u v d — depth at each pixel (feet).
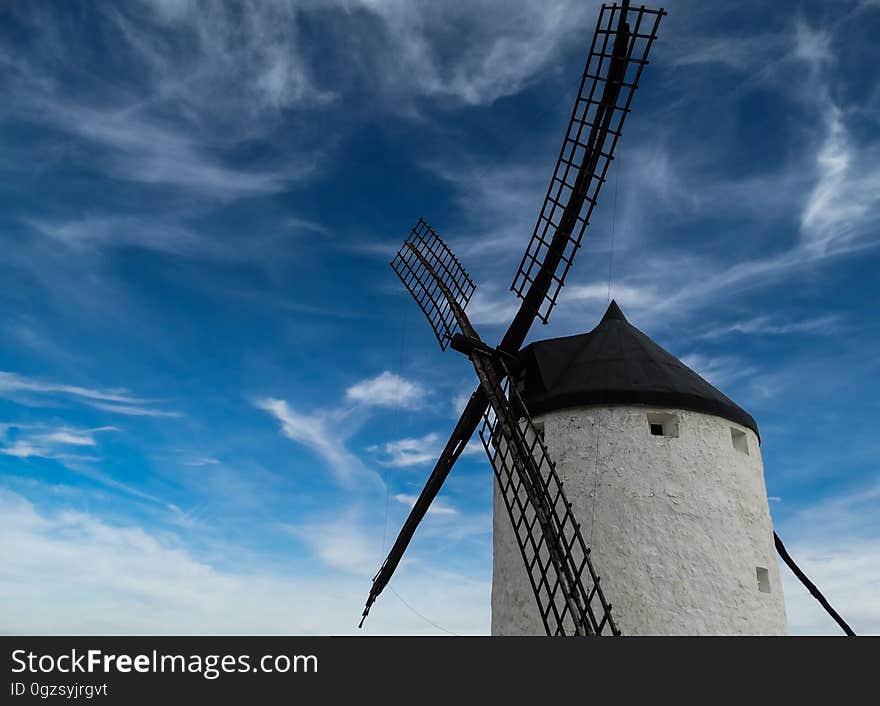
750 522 36.09
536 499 32.24
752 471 37.76
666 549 34.06
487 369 38.24
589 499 35.40
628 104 35.73
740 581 34.40
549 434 37.70
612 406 36.78
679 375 38.65
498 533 38.86
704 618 33.09
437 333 42.78
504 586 37.32
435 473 42.39
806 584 42.50
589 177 37.27
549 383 39.29
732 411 38.11
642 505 34.81
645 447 35.81
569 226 37.78
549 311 37.58
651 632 32.63
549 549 30.42
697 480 35.53
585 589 33.94
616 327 41.22
